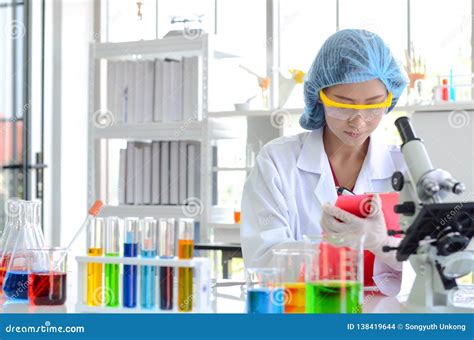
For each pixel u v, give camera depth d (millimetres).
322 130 2438
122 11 5383
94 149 4906
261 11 4816
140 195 4742
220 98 4762
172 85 4645
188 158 4645
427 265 1668
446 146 3922
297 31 4750
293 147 2430
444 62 4379
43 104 5188
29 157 5102
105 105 4977
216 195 4684
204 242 4449
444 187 1622
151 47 4680
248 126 4645
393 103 2334
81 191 5375
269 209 2270
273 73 4730
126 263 1634
